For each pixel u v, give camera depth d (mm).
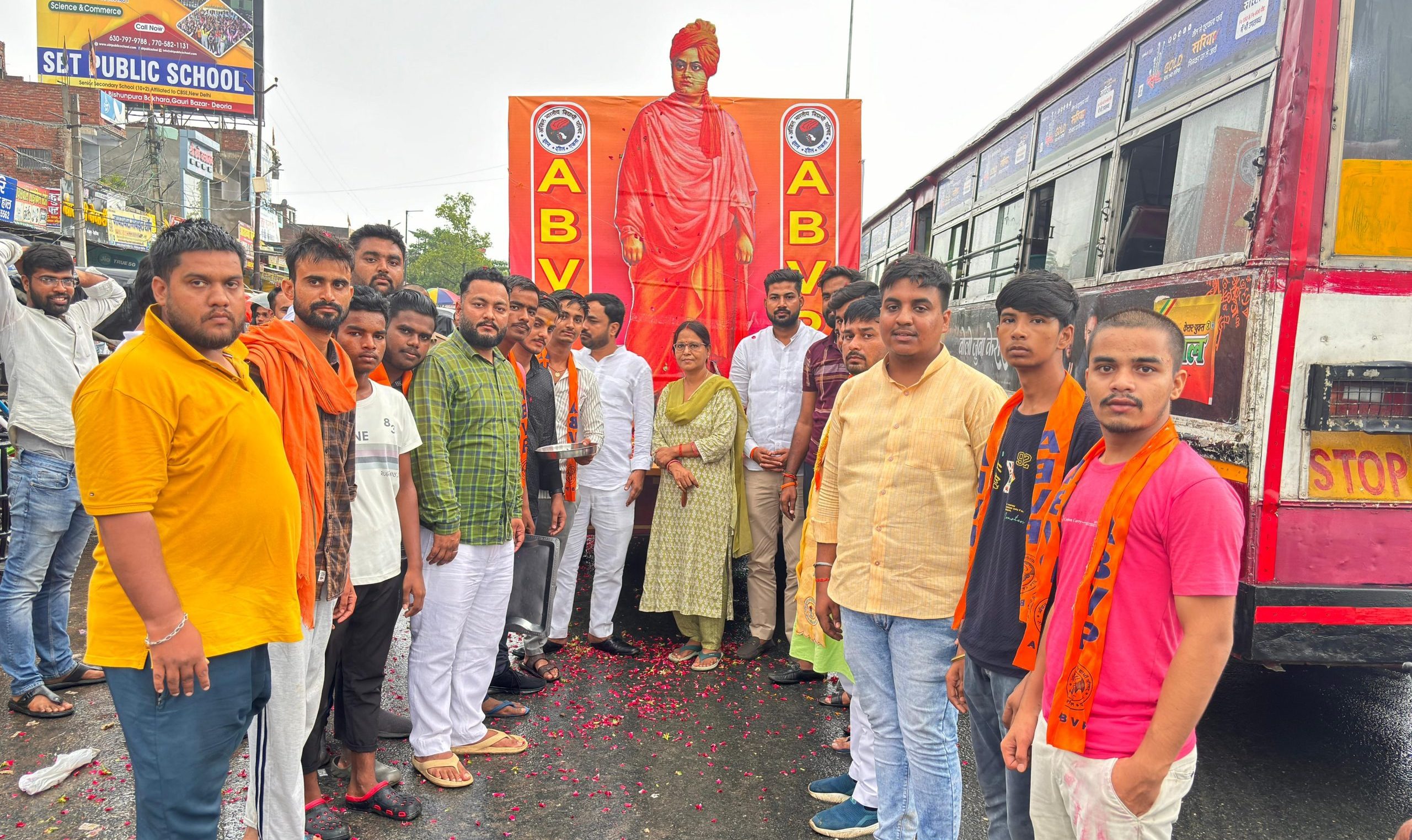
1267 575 3016
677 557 4551
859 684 2531
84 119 24844
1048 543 1910
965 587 2221
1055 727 1713
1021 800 2043
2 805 2943
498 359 3412
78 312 4121
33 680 3646
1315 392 2967
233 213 30266
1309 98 2949
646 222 5266
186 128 26875
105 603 1920
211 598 1949
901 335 2361
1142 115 4051
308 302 2494
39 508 3625
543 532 4160
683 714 3889
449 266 51656
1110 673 1648
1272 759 3436
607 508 4625
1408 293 2988
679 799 3125
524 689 4137
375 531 2855
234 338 1968
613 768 3354
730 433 4504
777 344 4691
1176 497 1591
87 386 1814
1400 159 2994
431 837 2850
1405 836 1528
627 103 5242
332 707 3898
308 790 2844
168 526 1893
